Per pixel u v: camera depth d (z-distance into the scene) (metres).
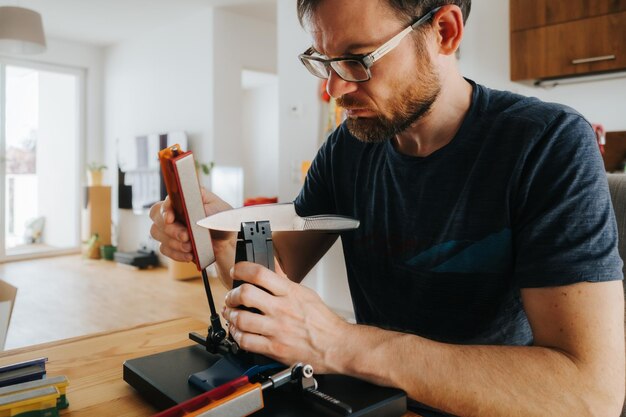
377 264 0.83
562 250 0.56
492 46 2.71
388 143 0.81
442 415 0.69
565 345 0.53
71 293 3.86
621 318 0.54
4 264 5.22
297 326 0.53
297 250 0.94
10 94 5.64
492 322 0.73
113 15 4.79
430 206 0.75
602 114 2.41
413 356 0.53
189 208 0.61
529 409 0.49
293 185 3.48
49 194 6.12
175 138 4.86
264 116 7.98
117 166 5.71
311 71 0.72
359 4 0.59
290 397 0.50
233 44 4.73
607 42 2.12
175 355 0.61
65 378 0.51
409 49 0.62
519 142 0.67
